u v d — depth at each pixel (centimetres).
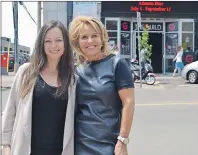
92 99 303
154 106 1190
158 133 815
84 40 314
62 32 310
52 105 300
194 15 2422
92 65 313
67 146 301
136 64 1903
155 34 2441
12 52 3025
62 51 307
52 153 302
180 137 782
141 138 770
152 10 2398
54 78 306
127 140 300
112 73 305
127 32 2400
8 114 312
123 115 302
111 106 302
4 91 1555
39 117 300
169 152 672
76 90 308
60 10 2316
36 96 300
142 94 1513
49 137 301
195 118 991
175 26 2431
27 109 299
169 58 2441
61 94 300
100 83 302
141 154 657
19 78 308
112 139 298
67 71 308
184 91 1627
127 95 304
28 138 298
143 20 2417
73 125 304
